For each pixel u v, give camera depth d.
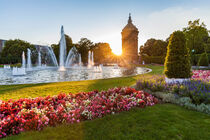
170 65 8.12
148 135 3.18
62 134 3.21
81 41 65.25
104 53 71.19
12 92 7.40
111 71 23.59
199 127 3.51
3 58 46.53
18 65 38.75
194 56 30.02
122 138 3.06
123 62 69.19
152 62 57.34
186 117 4.12
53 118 3.81
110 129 3.43
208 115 4.26
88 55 64.94
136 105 5.04
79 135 3.18
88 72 21.48
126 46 68.69
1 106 4.29
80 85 9.29
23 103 4.86
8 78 14.24
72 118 3.88
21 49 48.50
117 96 5.67
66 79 13.28
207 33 30.41
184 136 3.12
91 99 5.74
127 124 3.69
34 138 3.02
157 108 4.90
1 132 3.15
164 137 3.09
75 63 53.09
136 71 23.19
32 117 3.83
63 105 4.93
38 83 10.24
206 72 13.84
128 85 9.40
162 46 66.38
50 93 7.27
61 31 27.47
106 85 9.46
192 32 30.28
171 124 3.67
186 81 7.04
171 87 6.70
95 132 3.31
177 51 7.93
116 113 4.40
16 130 3.30
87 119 4.06
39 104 5.04
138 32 69.62
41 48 55.06
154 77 10.02
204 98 5.09
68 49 56.78
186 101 5.23
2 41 59.84
